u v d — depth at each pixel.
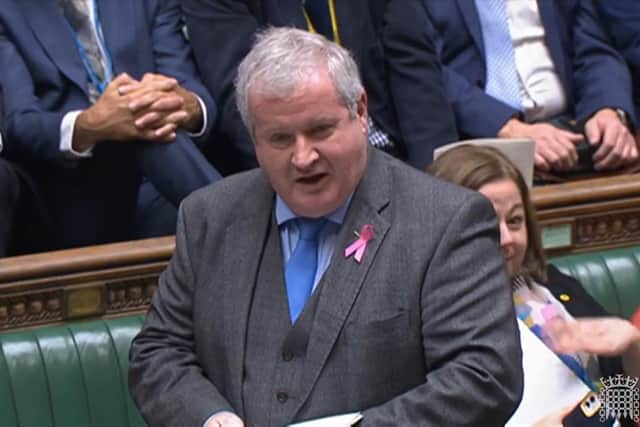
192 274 8.70
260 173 8.75
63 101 13.73
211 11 14.24
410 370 8.13
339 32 14.73
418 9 15.25
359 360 8.04
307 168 7.88
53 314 11.73
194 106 13.59
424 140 14.90
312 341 8.11
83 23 14.01
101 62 13.99
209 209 8.73
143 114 13.00
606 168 15.02
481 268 8.11
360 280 8.12
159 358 8.67
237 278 8.45
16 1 13.81
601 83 15.77
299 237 8.45
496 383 7.88
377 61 15.02
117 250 11.82
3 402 11.23
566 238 13.24
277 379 8.19
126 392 11.62
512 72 15.72
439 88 15.08
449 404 7.84
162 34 14.29
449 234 8.12
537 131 14.95
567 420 10.37
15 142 13.27
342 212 8.30
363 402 8.05
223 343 8.40
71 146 13.09
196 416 8.27
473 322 7.99
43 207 13.27
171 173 13.05
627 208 13.34
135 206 13.69
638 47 16.28
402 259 8.12
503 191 10.56
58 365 11.43
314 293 8.22
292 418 8.08
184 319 8.77
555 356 10.26
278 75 7.73
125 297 11.93
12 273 11.48
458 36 15.73
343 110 7.88
